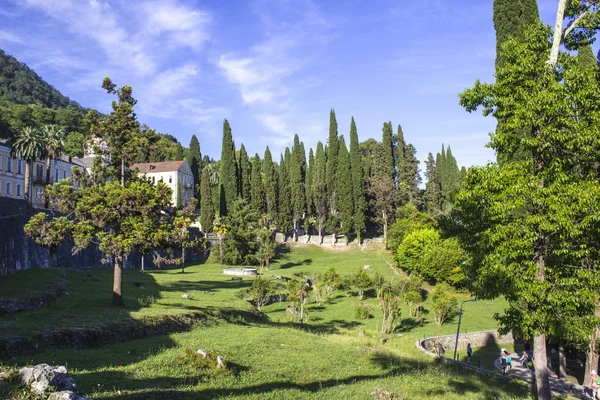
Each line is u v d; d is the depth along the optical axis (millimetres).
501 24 30016
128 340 17266
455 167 86562
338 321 37312
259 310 34188
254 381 13430
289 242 81188
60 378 9133
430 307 44875
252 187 82438
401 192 83500
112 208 21719
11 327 14836
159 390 10836
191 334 19500
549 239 12477
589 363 22875
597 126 11750
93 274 40719
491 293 13867
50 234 21250
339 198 78625
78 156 97312
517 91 13070
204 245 25125
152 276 45531
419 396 14492
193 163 101688
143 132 25109
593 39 14078
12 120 90625
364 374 16859
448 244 51938
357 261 66938
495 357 32219
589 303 12273
